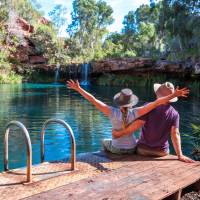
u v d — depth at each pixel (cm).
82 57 4944
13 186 337
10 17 4569
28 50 4497
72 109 1733
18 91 2834
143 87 3684
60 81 4369
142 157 446
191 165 418
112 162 423
